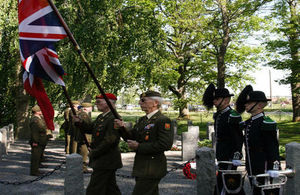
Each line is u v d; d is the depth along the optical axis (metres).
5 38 15.65
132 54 15.01
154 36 15.56
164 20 21.64
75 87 14.61
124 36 15.06
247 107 4.23
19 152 12.70
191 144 10.41
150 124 4.18
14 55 17.08
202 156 4.73
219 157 4.73
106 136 4.66
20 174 8.34
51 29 4.12
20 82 17.89
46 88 14.97
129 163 9.84
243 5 17.34
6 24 14.82
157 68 16.33
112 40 14.46
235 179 4.38
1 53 16.59
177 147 13.55
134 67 15.60
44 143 8.29
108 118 4.85
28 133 18.11
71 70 14.23
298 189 4.07
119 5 14.69
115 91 15.60
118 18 14.99
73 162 4.80
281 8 17.78
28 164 9.97
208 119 32.84
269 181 3.93
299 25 18.33
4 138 12.12
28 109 18.11
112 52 14.80
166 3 21.80
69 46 14.17
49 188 6.87
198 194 4.76
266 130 3.95
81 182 4.84
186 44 25.20
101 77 14.60
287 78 19.55
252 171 4.12
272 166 3.87
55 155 11.68
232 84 28.34
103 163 4.68
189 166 7.70
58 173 8.45
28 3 4.22
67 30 3.80
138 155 4.17
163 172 4.12
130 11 15.43
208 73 28.86
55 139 17.44
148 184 4.01
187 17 19.64
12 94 18.94
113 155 4.77
